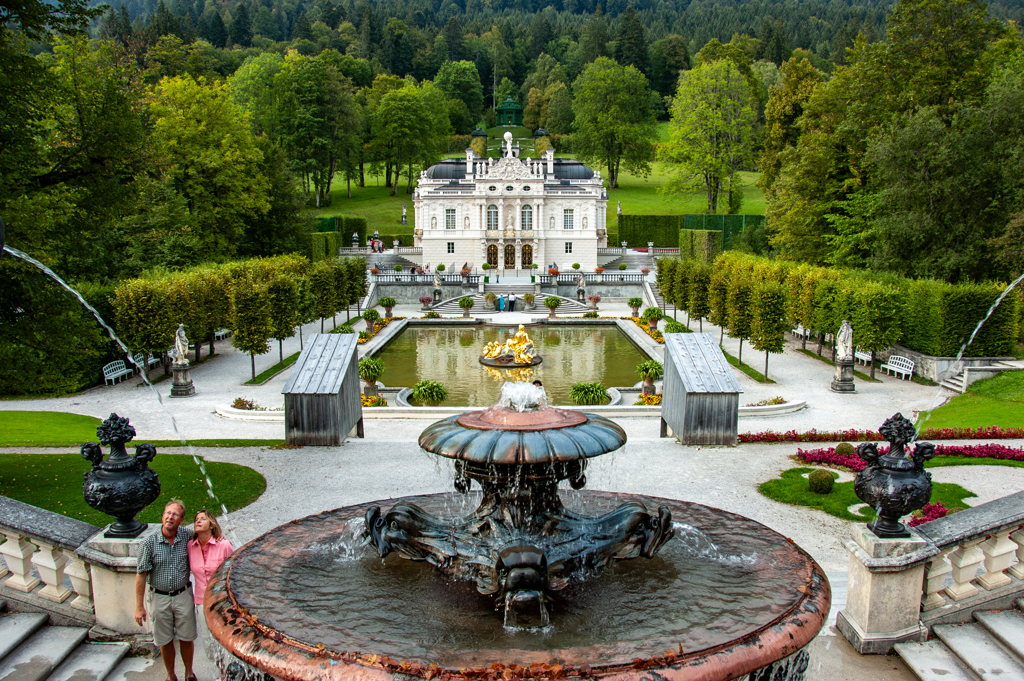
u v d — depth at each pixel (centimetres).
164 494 1581
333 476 1769
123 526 843
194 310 3603
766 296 3238
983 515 871
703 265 4703
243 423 2456
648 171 11888
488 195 8081
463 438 812
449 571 812
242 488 1639
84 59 2728
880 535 844
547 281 6862
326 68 10512
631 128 11612
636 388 3077
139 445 840
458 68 15600
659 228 9294
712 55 9938
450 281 6756
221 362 3797
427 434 865
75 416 2495
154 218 4638
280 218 6556
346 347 2148
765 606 720
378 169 12450
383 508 1078
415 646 645
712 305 4369
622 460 1906
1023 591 884
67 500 1500
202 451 1977
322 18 18225
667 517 866
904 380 3281
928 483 818
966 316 3156
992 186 3941
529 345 3588
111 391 3045
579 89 12594
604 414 2578
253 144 6241
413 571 836
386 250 9062
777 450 2012
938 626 866
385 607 734
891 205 4219
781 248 5997
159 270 3900
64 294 1734
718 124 8562
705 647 629
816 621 699
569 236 8262
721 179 8888
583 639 663
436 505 1143
